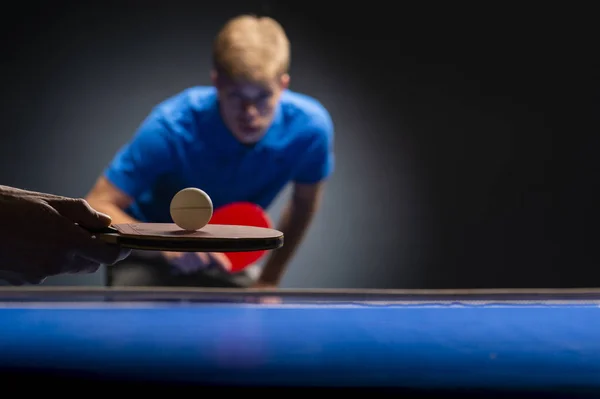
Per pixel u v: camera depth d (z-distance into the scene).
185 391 0.47
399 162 2.87
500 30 2.82
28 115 2.69
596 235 2.97
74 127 2.71
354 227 2.88
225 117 1.96
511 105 2.88
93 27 2.67
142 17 2.68
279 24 2.76
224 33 1.92
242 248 0.58
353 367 0.53
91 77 2.70
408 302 0.77
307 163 2.10
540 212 2.95
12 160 2.71
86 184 2.74
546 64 2.86
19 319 0.67
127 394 0.46
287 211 2.19
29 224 0.57
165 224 0.71
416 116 2.85
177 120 1.98
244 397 0.46
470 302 0.78
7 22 2.63
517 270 2.97
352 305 0.75
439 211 2.90
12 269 0.60
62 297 0.76
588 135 2.91
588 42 2.85
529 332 0.65
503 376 0.52
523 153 2.90
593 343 0.61
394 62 2.81
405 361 0.55
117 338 0.60
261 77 1.86
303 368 0.53
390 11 2.78
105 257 0.60
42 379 0.49
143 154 1.97
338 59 2.80
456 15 2.80
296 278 2.88
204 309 0.72
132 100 2.72
